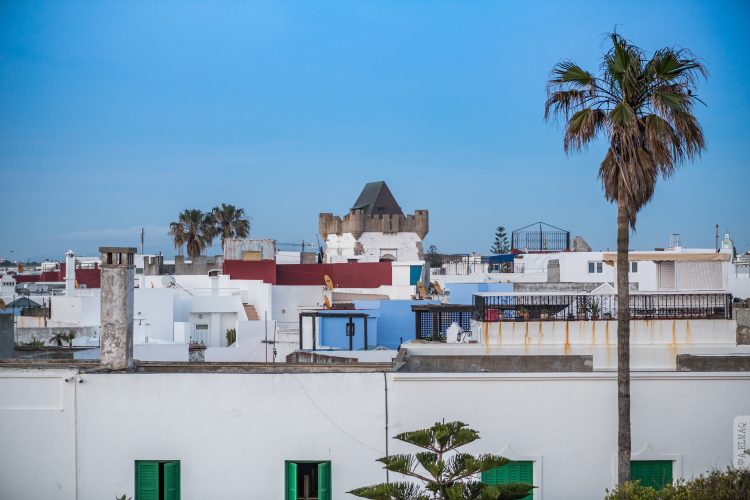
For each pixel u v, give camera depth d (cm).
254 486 1956
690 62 1914
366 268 6919
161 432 1959
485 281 5928
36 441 1964
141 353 3850
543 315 2506
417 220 9238
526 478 1975
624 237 1933
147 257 8938
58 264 11031
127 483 1961
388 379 1958
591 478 1967
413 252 9194
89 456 1962
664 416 1983
